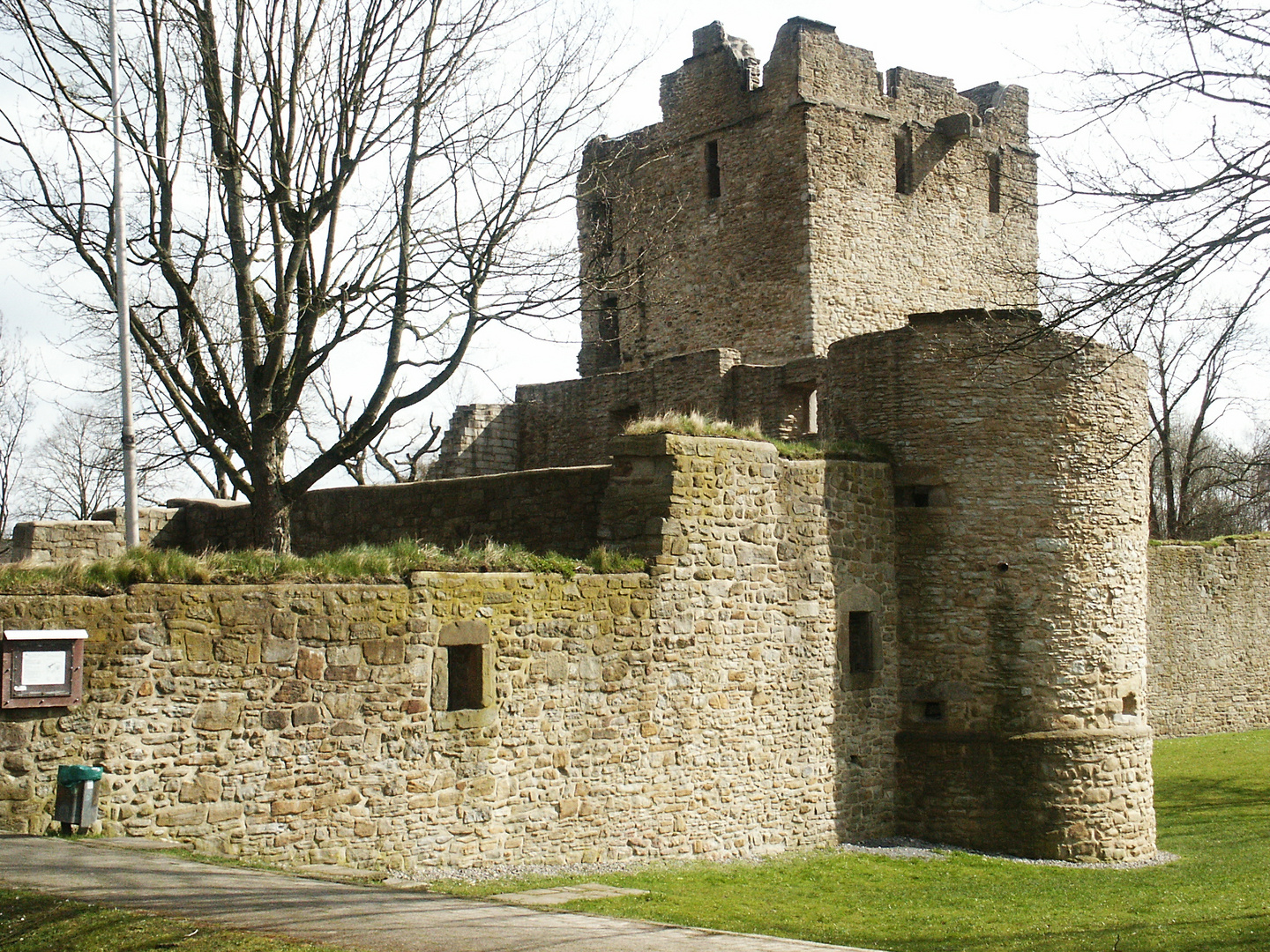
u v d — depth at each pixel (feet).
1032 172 98.17
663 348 93.45
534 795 42.39
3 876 28.37
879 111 89.25
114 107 49.57
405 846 38.78
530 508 53.67
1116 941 36.94
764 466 51.21
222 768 35.29
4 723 32.07
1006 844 54.19
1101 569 56.39
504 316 53.16
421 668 39.50
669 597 47.19
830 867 48.14
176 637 34.73
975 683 55.42
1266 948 36.04
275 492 54.13
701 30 92.07
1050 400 56.08
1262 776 76.02
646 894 38.65
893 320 89.10
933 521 56.49
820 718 52.70
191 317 55.36
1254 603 99.81
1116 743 55.36
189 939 25.14
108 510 69.31
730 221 89.56
